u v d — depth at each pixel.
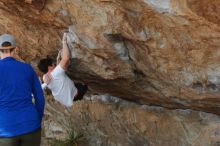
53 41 5.68
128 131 6.62
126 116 6.62
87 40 5.15
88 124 7.04
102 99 6.85
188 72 5.09
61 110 7.30
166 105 6.20
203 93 5.27
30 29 5.72
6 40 4.75
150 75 5.46
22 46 6.11
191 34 4.56
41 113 4.82
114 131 6.75
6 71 4.63
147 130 6.45
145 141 6.46
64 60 5.48
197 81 5.14
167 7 4.36
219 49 4.57
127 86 5.98
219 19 4.16
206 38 4.50
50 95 7.31
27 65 4.75
